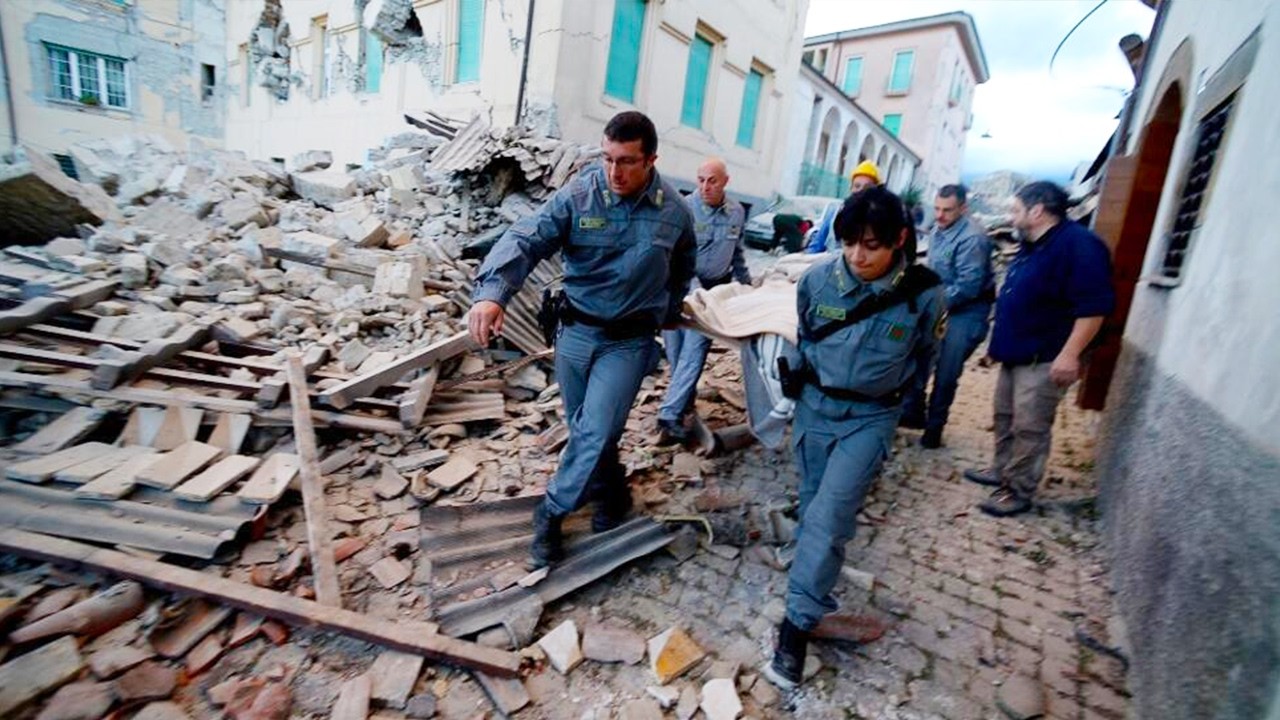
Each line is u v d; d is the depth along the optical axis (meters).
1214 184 2.58
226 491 2.41
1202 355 2.25
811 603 1.95
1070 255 2.90
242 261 4.40
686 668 2.02
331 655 1.91
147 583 1.95
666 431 3.63
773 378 2.63
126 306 3.59
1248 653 1.37
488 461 3.19
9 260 3.89
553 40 8.09
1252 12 2.54
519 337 4.22
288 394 3.04
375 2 9.95
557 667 1.97
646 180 2.17
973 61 33.53
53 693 1.62
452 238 5.85
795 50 13.68
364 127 11.30
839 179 21.33
